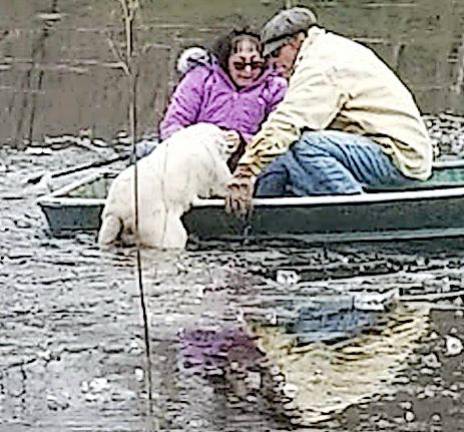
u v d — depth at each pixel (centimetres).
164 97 1157
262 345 477
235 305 536
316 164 675
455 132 1116
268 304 538
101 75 1190
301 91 682
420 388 428
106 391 427
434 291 562
